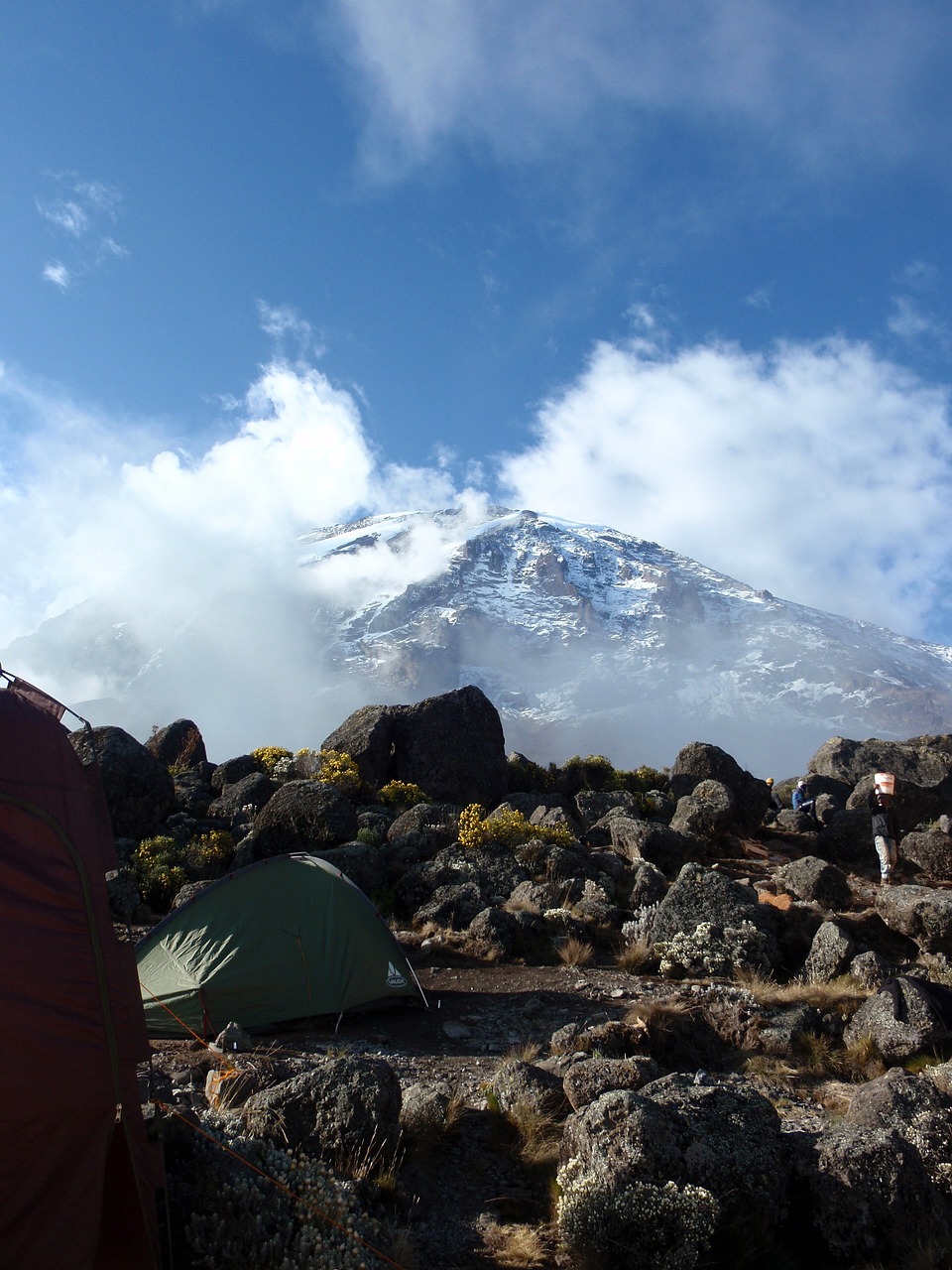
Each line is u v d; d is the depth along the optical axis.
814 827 24.28
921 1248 5.92
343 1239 5.65
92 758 5.91
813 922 14.03
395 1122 6.92
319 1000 10.72
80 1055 4.91
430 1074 9.20
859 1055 9.65
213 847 17.80
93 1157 4.84
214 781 24.98
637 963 13.03
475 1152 7.43
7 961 4.88
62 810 5.41
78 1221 4.72
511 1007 11.43
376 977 11.20
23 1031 4.80
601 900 15.34
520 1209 6.60
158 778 20.28
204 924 11.19
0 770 5.24
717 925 13.25
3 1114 4.68
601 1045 9.21
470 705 27.06
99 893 5.35
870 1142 6.48
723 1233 5.99
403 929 14.84
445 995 11.88
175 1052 9.56
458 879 16.17
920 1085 7.63
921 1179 6.33
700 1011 10.53
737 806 23.81
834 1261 6.11
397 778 25.83
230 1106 7.34
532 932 14.14
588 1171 6.34
